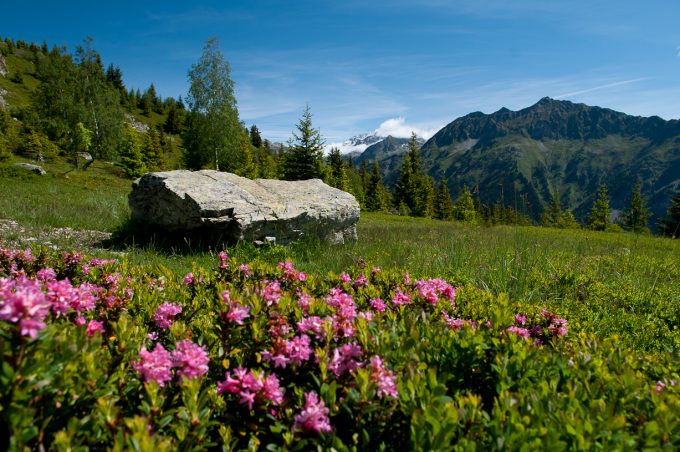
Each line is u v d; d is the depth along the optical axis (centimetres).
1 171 2380
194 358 195
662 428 188
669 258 1241
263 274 451
